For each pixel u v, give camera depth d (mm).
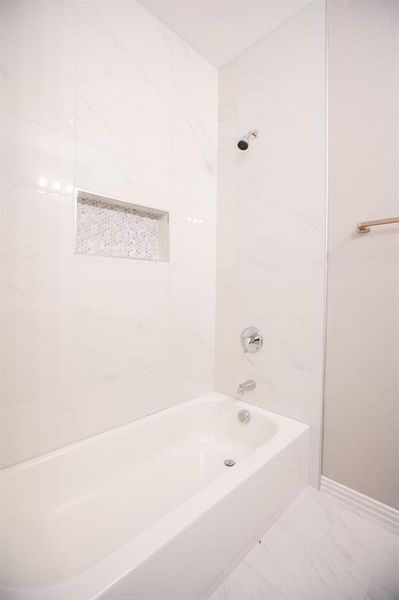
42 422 1172
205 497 945
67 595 627
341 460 1390
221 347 1878
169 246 1609
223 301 1854
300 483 1435
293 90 1504
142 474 1421
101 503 1221
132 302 1459
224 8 1455
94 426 1336
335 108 1363
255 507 1125
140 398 1518
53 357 1195
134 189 1434
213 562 944
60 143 1178
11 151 1057
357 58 1291
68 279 1226
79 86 1225
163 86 1551
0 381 1065
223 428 1748
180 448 1637
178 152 1639
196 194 1746
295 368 1521
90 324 1304
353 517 1298
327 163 1394
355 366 1332
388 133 1215
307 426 1458
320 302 1422
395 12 1184
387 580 1024
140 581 711
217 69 1862
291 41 1505
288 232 1535
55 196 1172
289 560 1088
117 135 1360
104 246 1418
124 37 1373
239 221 1757
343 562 1087
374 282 1267
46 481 1136
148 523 1137
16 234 1081
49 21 1135
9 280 1072
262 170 1640
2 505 1010
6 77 1037
